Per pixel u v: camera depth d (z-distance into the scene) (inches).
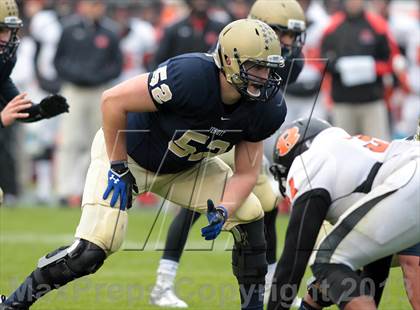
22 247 967.6
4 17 665.6
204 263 907.4
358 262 538.6
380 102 1205.1
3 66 686.5
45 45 1309.1
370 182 553.3
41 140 1396.4
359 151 560.7
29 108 687.7
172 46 1173.1
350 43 1188.5
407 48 1389.0
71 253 574.6
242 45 551.5
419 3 1616.6
